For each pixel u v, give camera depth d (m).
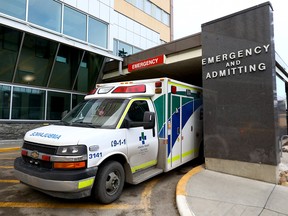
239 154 5.95
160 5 24.59
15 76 11.91
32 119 12.80
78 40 13.06
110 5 15.35
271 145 5.49
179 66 12.87
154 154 5.73
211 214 3.91
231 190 4.96
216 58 6.45
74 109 5.79
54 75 13.49
